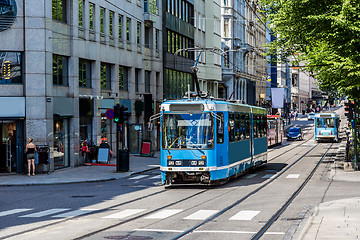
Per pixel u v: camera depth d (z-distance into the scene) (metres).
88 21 42.31
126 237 14.30
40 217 18.30
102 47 44.91
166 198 22.70
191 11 69.62
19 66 35.47
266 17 36.34
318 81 43.09
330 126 75.19
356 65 30.97
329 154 52.28
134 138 51.25
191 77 69.44
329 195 22.97
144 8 54.59
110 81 47.34
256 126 34.69
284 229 15.37
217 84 83.38
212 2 77.75
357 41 30.41
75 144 40.03
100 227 15.92
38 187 28.84
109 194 24.64
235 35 92.69
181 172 25.59
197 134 25.58
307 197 22.45
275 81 135.88
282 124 76.12
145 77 55.59
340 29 30.88
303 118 143.38
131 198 22.95
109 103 46.00
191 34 68.56
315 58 34.31
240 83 97.44
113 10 46.94
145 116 52.59
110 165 40.78
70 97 39.50
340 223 15.23
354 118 34.97
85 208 20.25
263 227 15.65
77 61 40.38
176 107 25.86
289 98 155.12
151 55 56.41
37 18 35.47
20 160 35.38
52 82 36.75
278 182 28.64
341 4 30.59
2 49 35.03
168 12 60.72
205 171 25.34
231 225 16.06
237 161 29.17
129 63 50.72
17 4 35.22
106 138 44.00
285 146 69.00
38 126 35.41
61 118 38.41
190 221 16.83
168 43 61.19
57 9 38.00
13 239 14.23
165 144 25.77
